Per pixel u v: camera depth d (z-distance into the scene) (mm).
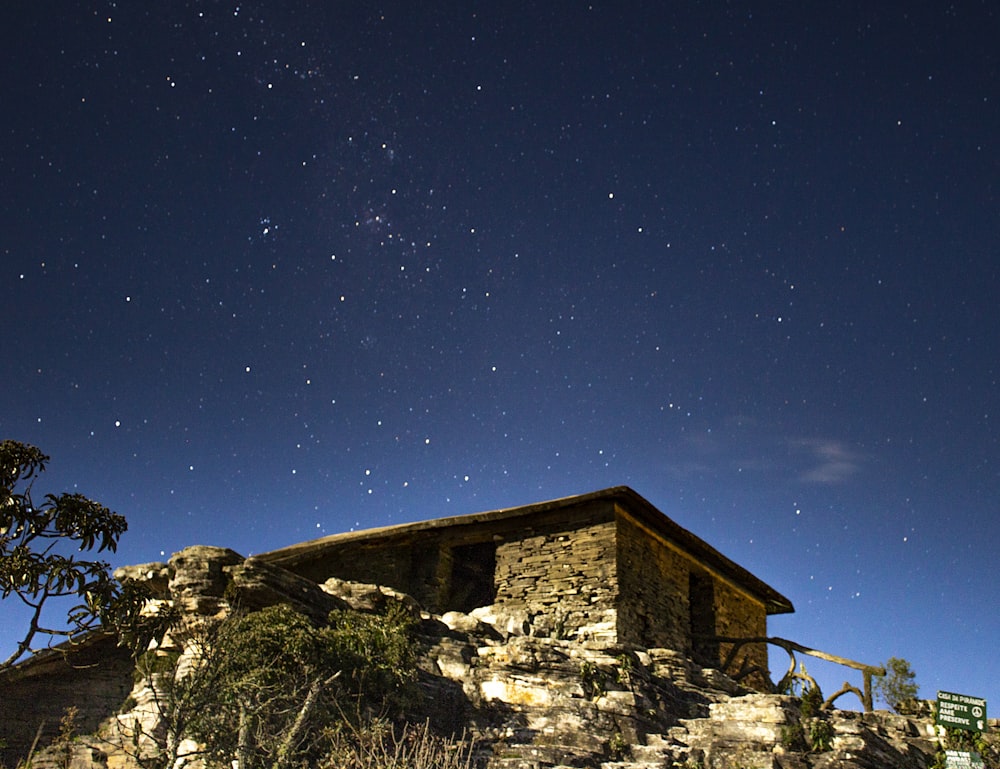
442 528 27094
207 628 15492
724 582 30703
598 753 17281
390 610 19750
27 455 15516
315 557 27656
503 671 19281
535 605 25281
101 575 15328
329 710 15055
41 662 18453
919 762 19656
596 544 25188
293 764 12773
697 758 18188
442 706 17703
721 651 28906
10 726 17781
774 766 17812
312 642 15867
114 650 18922
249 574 17672
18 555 14734
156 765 13461
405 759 13883
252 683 13602
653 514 26469
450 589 27297
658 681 21359
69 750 16672
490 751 16906
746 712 19609
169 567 18391
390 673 16828
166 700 14039
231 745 13094
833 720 19844
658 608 26266
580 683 19344
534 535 26344
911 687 23750
